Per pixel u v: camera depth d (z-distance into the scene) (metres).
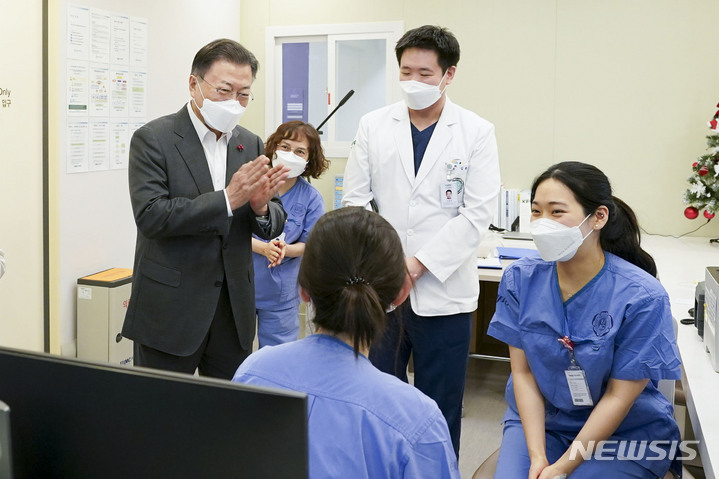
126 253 3.94
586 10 4.48
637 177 4.52
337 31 4.95
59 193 3.37
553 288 1.90
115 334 3.50
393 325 2.34
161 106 4.22
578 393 1.84
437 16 4.75
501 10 4.63
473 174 2.45
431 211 2.44
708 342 2.12
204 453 0.74
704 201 3.95
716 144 3.92
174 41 4.31
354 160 2.57
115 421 0.77
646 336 1.76
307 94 5.11
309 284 1.15
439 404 2.48
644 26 4.40
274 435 0.72
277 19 5.09
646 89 4.44
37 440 0.81
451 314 2.42
